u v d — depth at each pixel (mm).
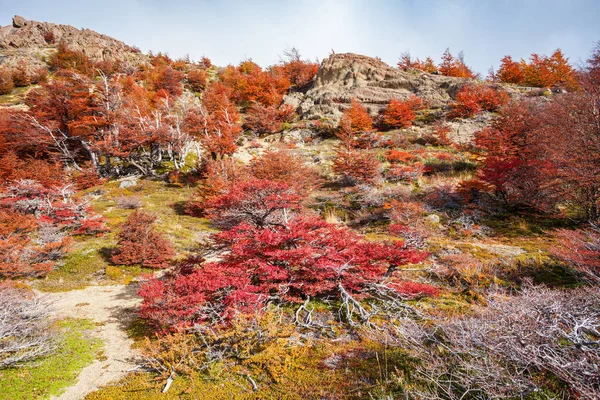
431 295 9070
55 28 72000
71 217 17141
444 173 22594
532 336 4715
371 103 39719
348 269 9508
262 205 12391
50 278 12703
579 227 12867
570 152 13133
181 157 31344
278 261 9516
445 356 5719
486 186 16781
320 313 8734
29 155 30766
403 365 6035
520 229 13992
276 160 23500
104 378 6613
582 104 13922
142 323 9102
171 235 17188
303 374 6227
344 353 6797
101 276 13016
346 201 20734
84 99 31984
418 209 16219
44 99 33344
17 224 15062
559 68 39125
